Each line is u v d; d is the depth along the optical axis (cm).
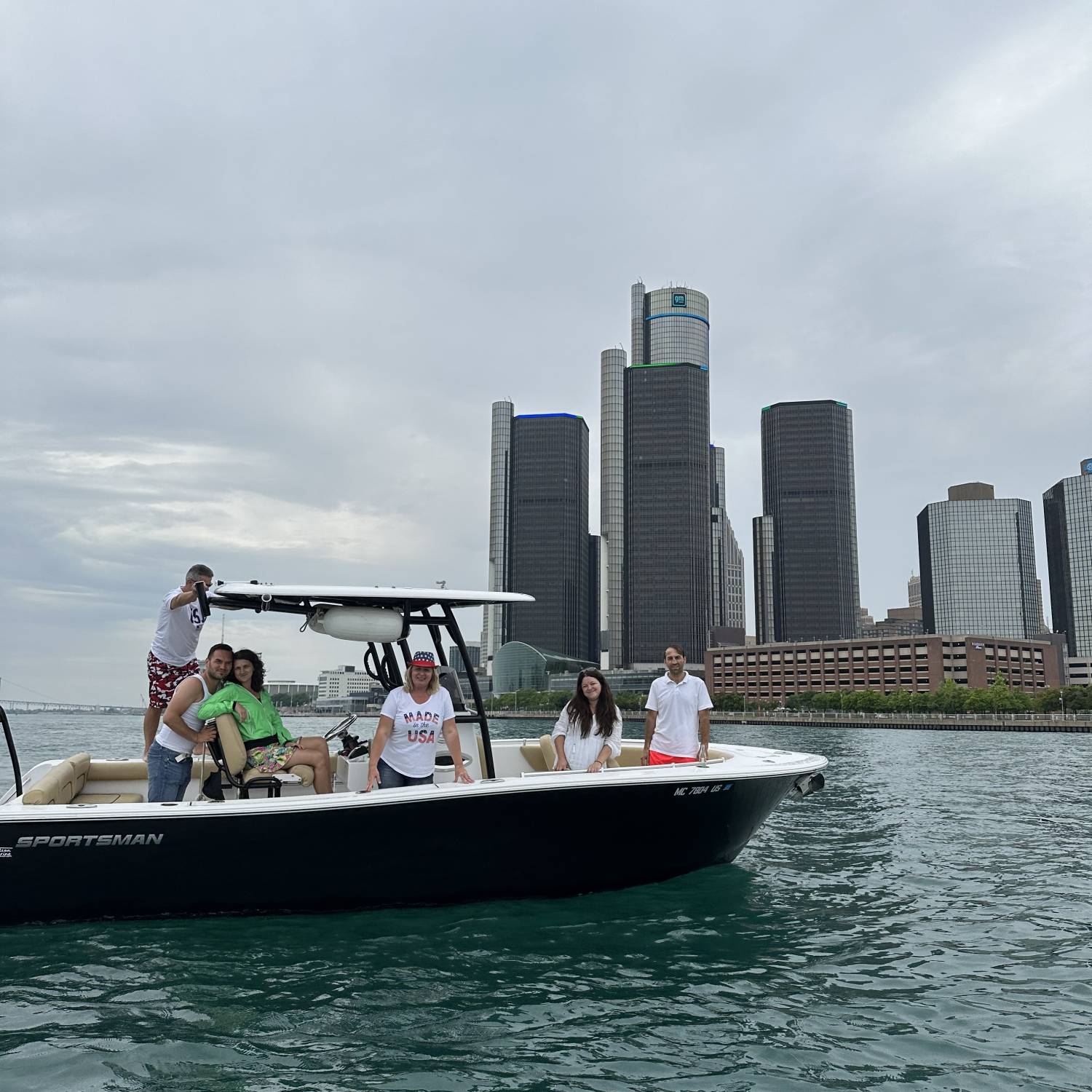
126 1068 392
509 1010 464
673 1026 446
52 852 572
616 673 16462
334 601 668
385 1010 461
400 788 622
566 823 669
